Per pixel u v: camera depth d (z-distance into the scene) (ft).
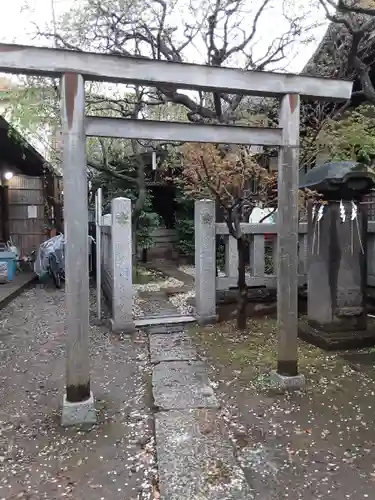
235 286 19.49
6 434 9.62
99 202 19.80
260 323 18.78
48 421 10.24
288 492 7.41
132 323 17.97
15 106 25.34
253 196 16.89
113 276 17.81
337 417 10.16
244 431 9.53
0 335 18.12
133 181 34.37
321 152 20.40
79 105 9.80
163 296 25.61
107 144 35.19
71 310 9.97
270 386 11.95
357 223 15.64
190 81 10.60
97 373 13.43
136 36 19.24
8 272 29.94
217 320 18.89
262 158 19.90
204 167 15.16
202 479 7.70
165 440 9.07
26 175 38.99
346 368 13.29
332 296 15.51
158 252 45.91
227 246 19.38
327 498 7.24
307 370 13.14
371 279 18.66
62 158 9.84
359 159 18.01
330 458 8.43
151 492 7.52
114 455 8.71
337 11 16.08
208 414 10.28
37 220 39.45
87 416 10.00
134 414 10.55
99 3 19.21
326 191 15.17
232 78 10.93
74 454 8.77
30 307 23.90
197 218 18.52
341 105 21.81
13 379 13.09
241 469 8.03
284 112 11.50
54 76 9.92
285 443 9.01
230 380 12.50
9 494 7.52
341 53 19.53
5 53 9.29
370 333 15.56
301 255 20.45
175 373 13.05
